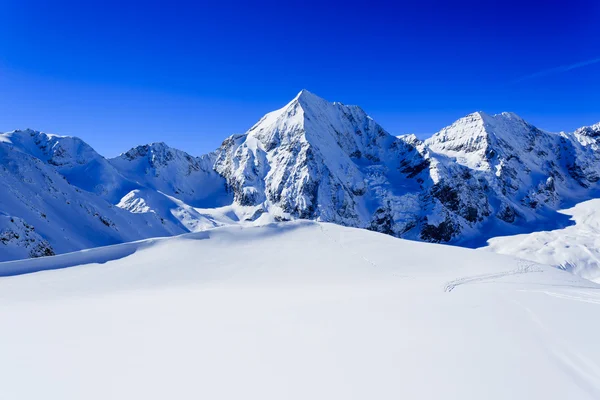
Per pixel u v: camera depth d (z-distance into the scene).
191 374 8.46
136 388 7.74
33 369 8.71
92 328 12.47
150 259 36.03
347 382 8.07
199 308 16.27
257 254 38.97
